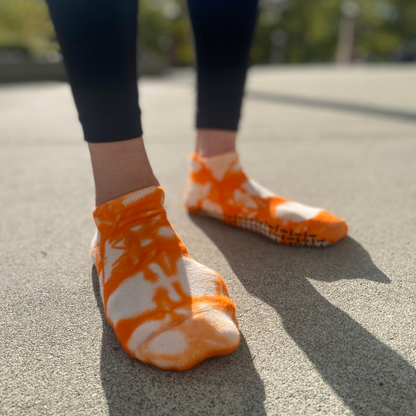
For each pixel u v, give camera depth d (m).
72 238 1.12
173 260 0.75
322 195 1.43
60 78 9.34
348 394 0.59
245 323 0.75
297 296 0.83
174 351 0.63
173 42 22.72
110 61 0.72
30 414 0.57
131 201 0.80
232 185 1.19
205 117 1.17
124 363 0.66
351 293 0.84
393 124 2.76
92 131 0.77
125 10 0.72
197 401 0.58
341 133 2.53
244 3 1.00
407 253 1.00
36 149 2.21
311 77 6.84
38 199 1.45
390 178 1.61
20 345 0.70
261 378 0.62
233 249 1.06
